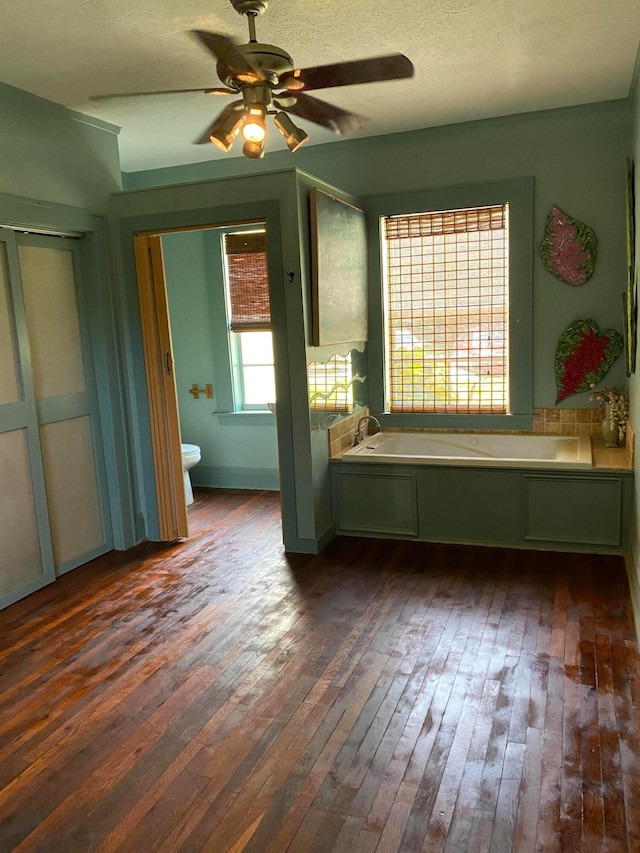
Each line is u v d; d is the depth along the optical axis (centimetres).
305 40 307
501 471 399
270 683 270
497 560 390
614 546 387
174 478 438
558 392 460
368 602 341
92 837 193
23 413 361
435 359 488
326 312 405
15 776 221
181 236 554
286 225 378
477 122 447
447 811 197
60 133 376
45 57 307
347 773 215
